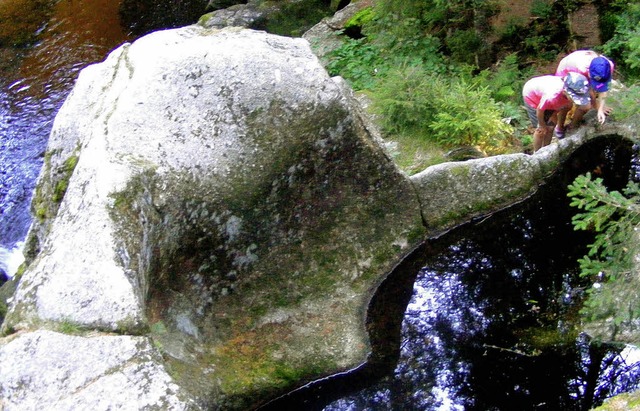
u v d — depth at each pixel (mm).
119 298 3320
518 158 5273
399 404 4230
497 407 4133
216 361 4184
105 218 3625
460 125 5793
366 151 4668
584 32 7055
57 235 3715
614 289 4121
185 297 4285
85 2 11266
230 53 4457
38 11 11148
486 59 7094
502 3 7145
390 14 7566
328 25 8773
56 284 3428
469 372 4359
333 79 4770
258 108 4418
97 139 4156
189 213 4223
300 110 4445
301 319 4547
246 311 4477
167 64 4465
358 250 4867
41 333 3188
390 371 4410
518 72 6688
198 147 4301
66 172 4457
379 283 4887
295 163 4516
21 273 5414
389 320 4695
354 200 4812
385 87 6352
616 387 4086
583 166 5402
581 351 4340
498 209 5262
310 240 4738
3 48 10289
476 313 4676
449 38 7137
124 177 3830
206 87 4398
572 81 4969
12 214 7301
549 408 4082
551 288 4762
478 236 5148
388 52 7598
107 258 3473
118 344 3129
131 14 10953
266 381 4207
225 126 4387
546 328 4520
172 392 2963
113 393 2939
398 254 4984
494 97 6586
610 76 5020
